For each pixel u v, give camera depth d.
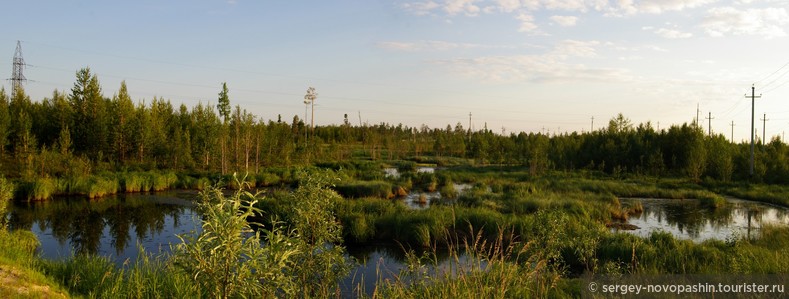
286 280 4.42
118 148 38.16
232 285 3.85
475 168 47.19
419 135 107.50
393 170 45.88
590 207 19.38
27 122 35.12
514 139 70.06
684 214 21.59
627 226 18.19
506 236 14.15
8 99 42.12
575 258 11.01
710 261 9.99
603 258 11.11
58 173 29.52
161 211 21.55
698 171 34.50
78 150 37.22
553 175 36.88
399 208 18.16
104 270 8.80
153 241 15.73
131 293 7.56
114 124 38.62
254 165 41.19
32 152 29.17
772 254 9.76
